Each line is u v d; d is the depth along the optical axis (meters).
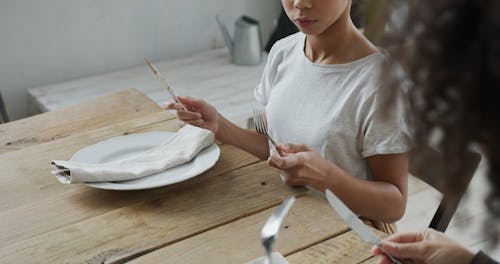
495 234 0.51
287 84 1.43
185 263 0.94
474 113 0.44
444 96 0.46
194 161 1.21
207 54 2.97
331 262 0.93
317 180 1.15
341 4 1.22
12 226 1.04
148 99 1.58
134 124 1.42
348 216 0.89
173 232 1.02
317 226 1.02
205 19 2.96
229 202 1.10
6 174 1.21
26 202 1.11
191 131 1.26
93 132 1.38
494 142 0.45
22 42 2.56
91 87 2.60
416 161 0.52
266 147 1.46
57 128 1.43
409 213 2.22
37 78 2.65
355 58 1.30
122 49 2.79
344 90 1.30
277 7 3.14
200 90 2.57
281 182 1.17
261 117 1.46
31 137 1.39
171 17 2.86
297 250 0.96
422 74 0.47
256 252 0.96
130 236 1.01
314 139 1.34
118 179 1.13
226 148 1.30
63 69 2.69
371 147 1.24
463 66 0.43
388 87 0.53
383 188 1.21
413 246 0.88
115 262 0.95
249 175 1.19
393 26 0.50
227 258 0.95
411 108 0.50
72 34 2.65
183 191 1.14
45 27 2.58
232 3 3.01
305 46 1.44
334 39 1.31
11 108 2.65
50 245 0.99
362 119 1.27
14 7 2.49
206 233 1.01
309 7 1.20
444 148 0.48
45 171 1.22
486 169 0.49
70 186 1.17
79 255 0.97
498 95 0.43
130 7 2.73
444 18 0.44
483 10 0.42
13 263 0.95
